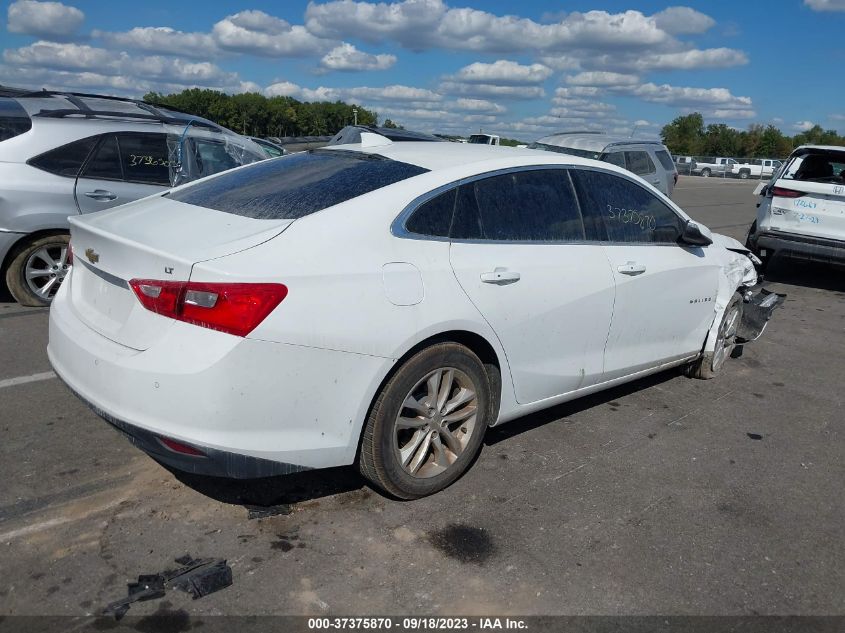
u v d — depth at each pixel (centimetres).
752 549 336
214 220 330
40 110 649
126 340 300
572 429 457
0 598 271
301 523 331
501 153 408
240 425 287
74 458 378
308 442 305
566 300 396
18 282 633
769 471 418
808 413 515
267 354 286
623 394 527
